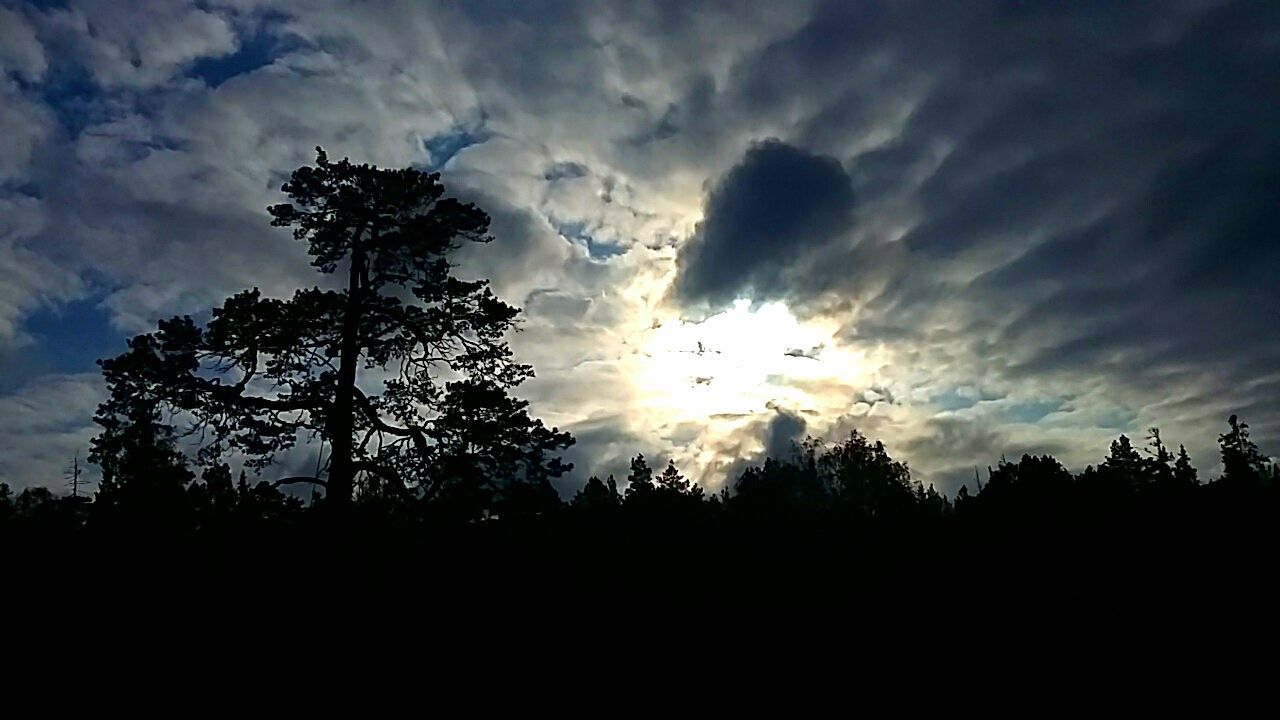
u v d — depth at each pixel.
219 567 24.30
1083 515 37.41
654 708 24.11
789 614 30.83
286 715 21.23
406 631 24.97
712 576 33.19
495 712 23.20
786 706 24.14
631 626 28.86
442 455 25.75
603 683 25.41
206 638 22.62
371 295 27.36
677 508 38.84
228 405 25.02
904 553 36.19
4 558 23.39
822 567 34.88
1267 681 22.00
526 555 29.78
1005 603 30.38
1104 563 32.78
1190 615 27.02
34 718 19.47
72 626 22.11
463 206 27.98
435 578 26.89
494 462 26.36
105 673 21.12
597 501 35.97
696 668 26.77
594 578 30.70
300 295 25.77
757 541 36.78
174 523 24.48
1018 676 24.66
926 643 27.86
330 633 23.53
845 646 28.05
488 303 27.22
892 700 23.97
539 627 27.42
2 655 20.91
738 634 28.92
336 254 28.00
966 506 43.81
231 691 21.48
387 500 26.25
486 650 25.58
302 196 27.34
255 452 25.48
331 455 25.67
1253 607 26.78
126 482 24.80
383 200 27.80
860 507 47.69
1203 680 22.66
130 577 23.31
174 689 21.19
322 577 24.27
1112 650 25.31
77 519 24.84
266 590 23.97
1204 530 34.22
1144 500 39.94
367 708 22.25
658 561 33.25
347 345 26.55
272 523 24.69
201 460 25.45
